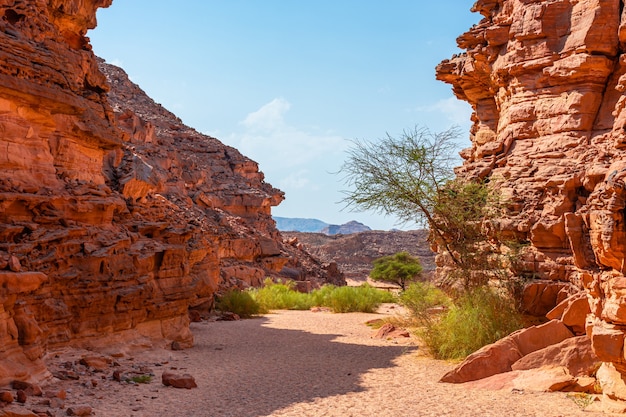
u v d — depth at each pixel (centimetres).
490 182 1786
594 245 1038
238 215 5753
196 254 2108
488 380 1255
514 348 1323
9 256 1098
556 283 1534
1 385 1003
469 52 2120
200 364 1486
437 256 1955
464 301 1645
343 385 1274
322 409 1068
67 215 1388
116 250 1506
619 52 1658
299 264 5816
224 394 1172
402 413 1043
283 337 2053
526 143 1786
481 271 1692
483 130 2216
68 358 1307
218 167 6172
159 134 5791
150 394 1140
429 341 1647
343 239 10494
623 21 1608
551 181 1593
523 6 1833
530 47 1794
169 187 4366
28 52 1276
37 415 901
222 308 2922
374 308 3253
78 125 1487
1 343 1032
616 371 1038
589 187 1366
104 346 1446
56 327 1326
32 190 1286
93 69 1667
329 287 3891
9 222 1222
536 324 1554
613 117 1633
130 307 1527
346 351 1747
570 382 1175
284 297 3553
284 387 1248
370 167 1839
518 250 1620
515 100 1848
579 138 1659
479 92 2233
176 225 1908
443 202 1808
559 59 1733
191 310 2578
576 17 1712
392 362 1556
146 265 1611
